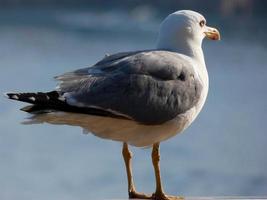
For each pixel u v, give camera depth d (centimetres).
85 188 2205
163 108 822
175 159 2617
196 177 2358
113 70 814
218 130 3266
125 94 802
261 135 3152
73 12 17400
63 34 11038
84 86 791
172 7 15075
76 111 779
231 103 4166
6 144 2978
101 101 790
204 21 881
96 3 18012
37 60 7206
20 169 2486
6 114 3691
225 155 2714
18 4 18700
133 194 870
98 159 2647
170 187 2228
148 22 13688
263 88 4906
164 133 837
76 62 7000
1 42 9650
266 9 12912
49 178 2317
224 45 8406
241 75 5712
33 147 2912
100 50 8356
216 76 5647
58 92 775
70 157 2712
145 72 818
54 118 776
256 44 8544
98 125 806
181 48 863
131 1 16575
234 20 12306
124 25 12912
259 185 2317
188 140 3006
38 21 14175
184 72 838
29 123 784
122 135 825
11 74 5838
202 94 854
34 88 4862
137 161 2459
